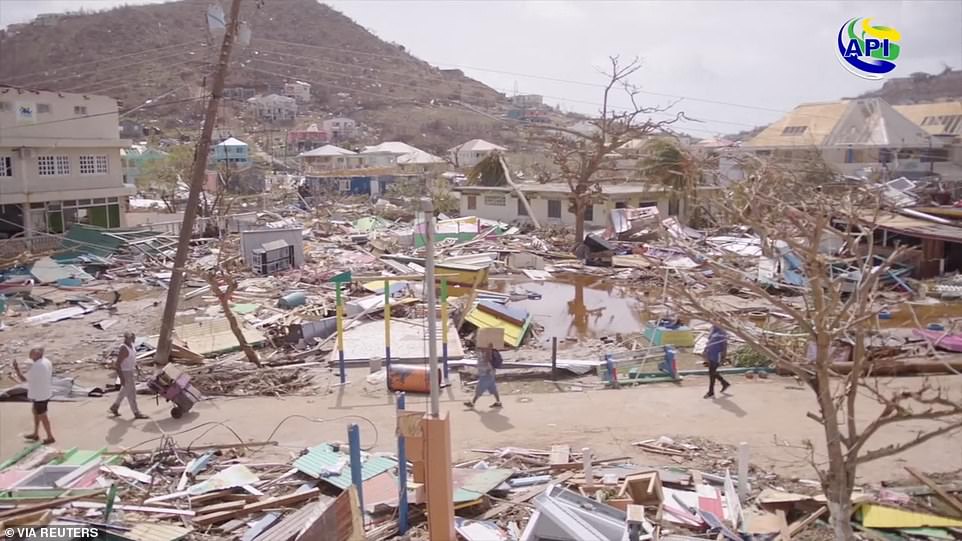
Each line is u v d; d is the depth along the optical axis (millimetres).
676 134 44656
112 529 10008
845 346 16828
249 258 34781
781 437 13734
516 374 18359
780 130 65688
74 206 43031
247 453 13297
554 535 9266
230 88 160625
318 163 101375
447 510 8938
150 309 27719
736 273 9320
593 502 9750
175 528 10273
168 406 16078
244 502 11141
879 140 58062
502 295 28922
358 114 161875
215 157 72938
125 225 47531
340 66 194000
